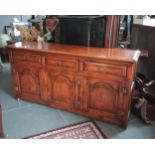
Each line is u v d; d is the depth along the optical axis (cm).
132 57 188
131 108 235
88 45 240
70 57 207
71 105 233
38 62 232
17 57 245
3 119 224
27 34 279
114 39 231
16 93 270
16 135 197
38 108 250
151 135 198
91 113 223
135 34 327
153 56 281
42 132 202
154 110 224
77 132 203
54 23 257
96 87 208
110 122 216
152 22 301
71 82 220
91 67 201
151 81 262
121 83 192
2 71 391
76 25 239
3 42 418
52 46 242
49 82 236
